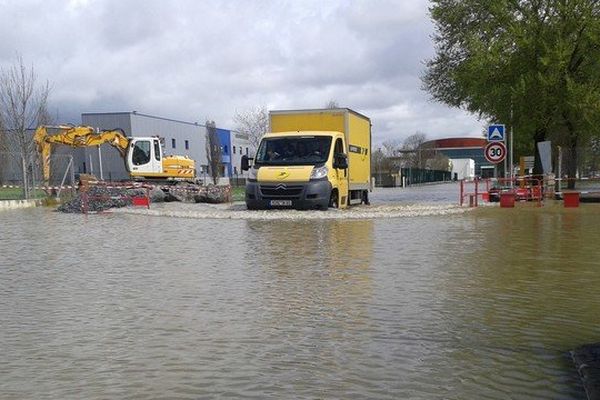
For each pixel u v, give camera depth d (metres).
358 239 10.70
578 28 20.64
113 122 64.25
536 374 3.72
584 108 20.30
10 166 30.36
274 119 19.19
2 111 30.17
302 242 10.40
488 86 22.08
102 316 5.38
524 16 21.42
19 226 15.32
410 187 57.19
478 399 3.35
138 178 32.19
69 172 32.44
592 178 26.02
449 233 11.48
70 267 8.28
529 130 23.23
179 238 11.57
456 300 5.75
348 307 5.53
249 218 15.54
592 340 4.43
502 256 8.47
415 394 3.43
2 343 4.59
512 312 5.27
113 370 3.93
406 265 7.81
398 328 4.80
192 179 35.22
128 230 13.52
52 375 3.86
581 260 8.05
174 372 3.87
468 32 23.64
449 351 4.20
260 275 7.28
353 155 19.58
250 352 4.25
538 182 20.92
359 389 3.52
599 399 3.16
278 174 16.39
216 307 5.63
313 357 4.11
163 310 5.56
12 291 6.59
